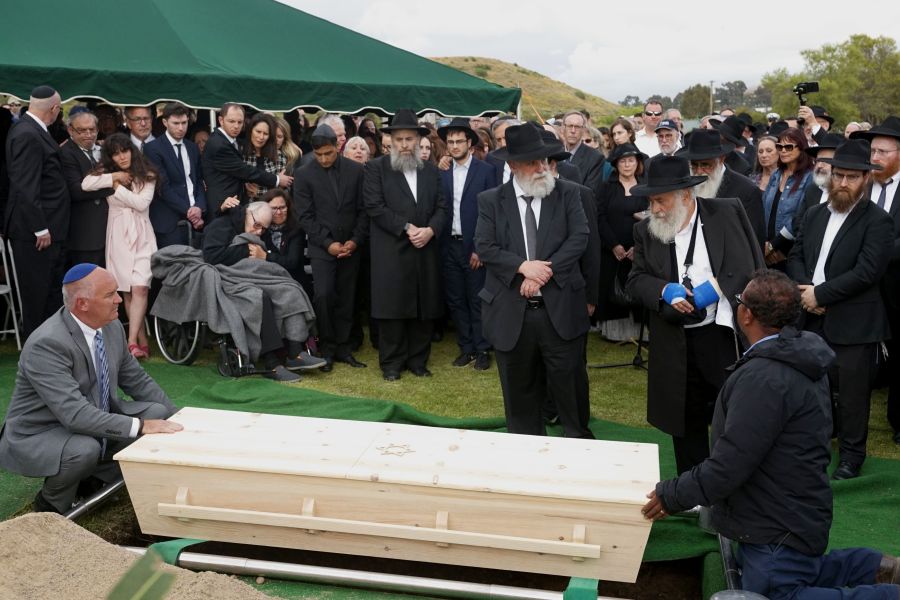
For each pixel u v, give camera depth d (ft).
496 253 16.28
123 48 25.81
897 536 14.29
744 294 10.93
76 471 13.69
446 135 24.35
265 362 23.08
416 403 21.18
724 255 14.49
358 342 26.53
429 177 23.02
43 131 22.45
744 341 14.32
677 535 13.98
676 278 14.79
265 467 12.20
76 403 13.57
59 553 11.05
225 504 12.60
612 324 25.90
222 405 20.45
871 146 18.12
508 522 11.75
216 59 26.96
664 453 18.16
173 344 23.95
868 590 10.38
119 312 27.02
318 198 23.40
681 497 10.69
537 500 11.51
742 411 10.41
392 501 12.01
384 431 13.69
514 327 16.29
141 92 24.77
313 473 12.07
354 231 23.81
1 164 24.82
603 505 11.30
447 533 11.78
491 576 13.46
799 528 10.59
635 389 22.45
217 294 22.15
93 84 24.13
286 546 12.66
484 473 11.96
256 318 22.29
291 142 26.78
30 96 23.43
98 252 23.59
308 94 27.20
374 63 30.22
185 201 25.23
